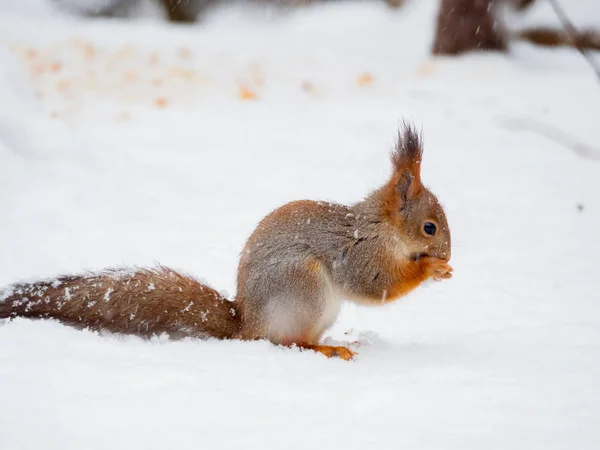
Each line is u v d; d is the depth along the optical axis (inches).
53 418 239.9
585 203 552.4
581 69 997.2
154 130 714.8
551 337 337.1
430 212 343.6
